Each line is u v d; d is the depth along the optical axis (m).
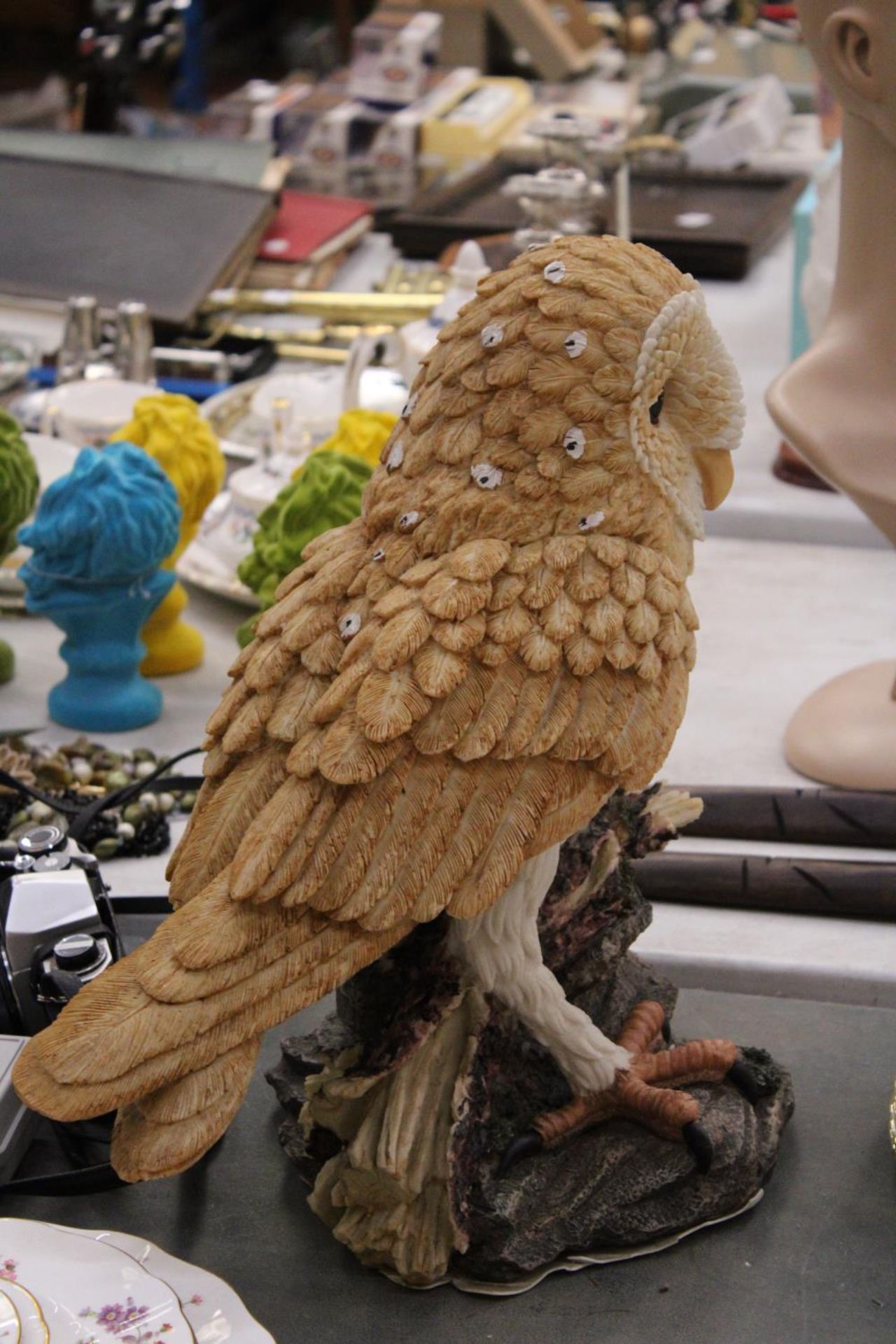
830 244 1.58
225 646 1.37
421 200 2.36
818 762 1.15
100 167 2.26
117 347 1.75
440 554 0.67
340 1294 0.74
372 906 0.63
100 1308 0.62
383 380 1.61
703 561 1.57
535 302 0.66
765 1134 0.79
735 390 0.72
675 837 0.84
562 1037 0.75
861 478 1.02
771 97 2.70
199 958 0.61
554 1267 0.75
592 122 2.00
